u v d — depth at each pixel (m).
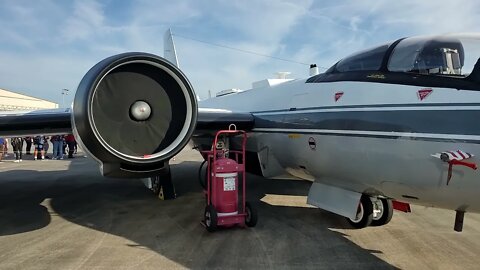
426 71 3.45
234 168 4.80
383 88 3.68
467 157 2.87
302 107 4.69
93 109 4.01
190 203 6.44
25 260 3.78
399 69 3.68
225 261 3.75
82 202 6.55
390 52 3.85
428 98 3.25
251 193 7.30
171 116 4.36
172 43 12.37
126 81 4.21
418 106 3.29
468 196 3.04
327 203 4.59
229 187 4.77
